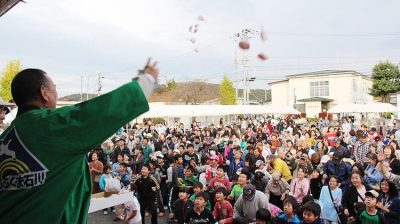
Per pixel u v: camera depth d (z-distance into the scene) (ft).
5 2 11.09
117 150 38.99
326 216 21.25
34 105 4.55
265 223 17.15
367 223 17.48
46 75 4.74
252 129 67.05
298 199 23.40
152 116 75.51
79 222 4.66
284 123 84.79
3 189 4.21
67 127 3.94
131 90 4.02
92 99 4.06
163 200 33.12
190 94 170.40
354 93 161.79
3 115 15.97
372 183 24.62
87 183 4.87
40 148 4.04
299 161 27.84
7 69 114.52
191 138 49.85
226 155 37.76
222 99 155.84
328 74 161.27
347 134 51.24
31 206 4.11
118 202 11.10
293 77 168.86
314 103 159.43
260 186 24.41
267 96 248.52
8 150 4.18
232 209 20.95
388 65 152.05
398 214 18.49
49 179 4.12
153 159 33.83
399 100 92.99
